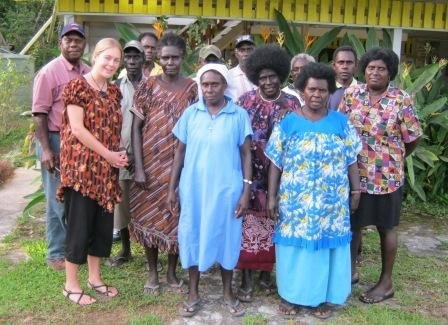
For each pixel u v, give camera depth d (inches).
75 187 134.1
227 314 140.5
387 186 141.0
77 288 145.4
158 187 141.6
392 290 152.5
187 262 136.2
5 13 834.8
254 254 146.8
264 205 143.6
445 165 258.4
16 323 133.6
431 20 272.7
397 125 139.8
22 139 397.4
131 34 248.4
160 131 139.6
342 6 264.8
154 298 146.7
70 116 132.4
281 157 135.6
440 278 168.6
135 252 181.2
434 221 235.8
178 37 142.1
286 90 155.6
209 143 131.3
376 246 196.7
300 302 136.9
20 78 445.7
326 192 132.3
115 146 139.5
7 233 202.2
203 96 133.8
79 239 138.6
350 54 170.1
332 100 168.6
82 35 152.1
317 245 133.1
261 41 268.4
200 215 134.3
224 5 256.7
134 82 167.0
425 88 264.1
